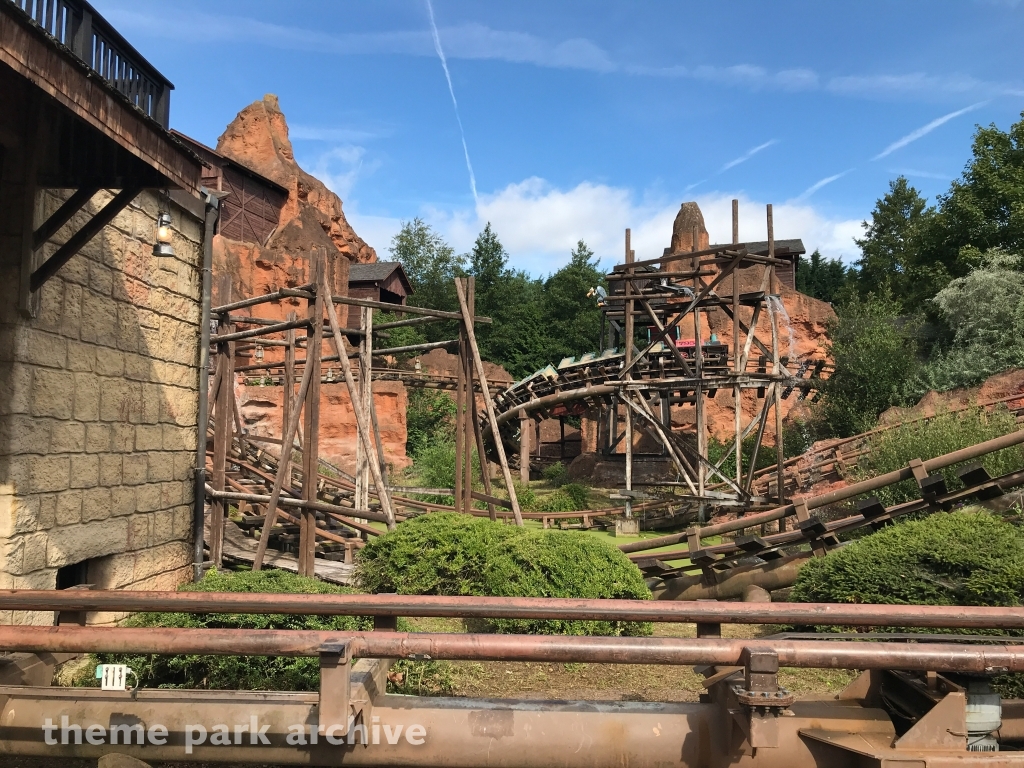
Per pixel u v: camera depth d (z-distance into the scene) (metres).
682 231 33.78
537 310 53.28
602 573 7.07
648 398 20.75
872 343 23.67
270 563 9.62
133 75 5.54
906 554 6.24
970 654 2.87
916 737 2.86
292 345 12.73
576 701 3.18
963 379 20.58
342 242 46.19
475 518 8.01
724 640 2.99
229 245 32.94
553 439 38.25
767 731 2.76
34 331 5.63
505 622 6.97
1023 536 6.54
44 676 3.60
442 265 57.19
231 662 4.85
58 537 5.94
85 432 6.34
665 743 3.01
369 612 3.45
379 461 11.95
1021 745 3.35
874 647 2.90
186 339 8.27
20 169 5.47
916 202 47.16
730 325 30.30
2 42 3.68
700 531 9.37
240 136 44.28
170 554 7.89
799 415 26.36
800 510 8.91
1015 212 25.23
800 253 33.91
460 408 11.41
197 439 8.45
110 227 6.77
